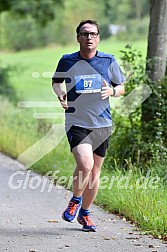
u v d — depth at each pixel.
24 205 16.17
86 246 12.54
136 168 17.77
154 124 18.73
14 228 13.90
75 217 13.87
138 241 12.88
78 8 71.81
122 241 12.88
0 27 71.38
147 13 69.50
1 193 17.69
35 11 50.06
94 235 13.37
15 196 17.28
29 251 12.20
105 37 69.44
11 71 42.00
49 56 67.06
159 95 18.66
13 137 25.97
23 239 13.04
